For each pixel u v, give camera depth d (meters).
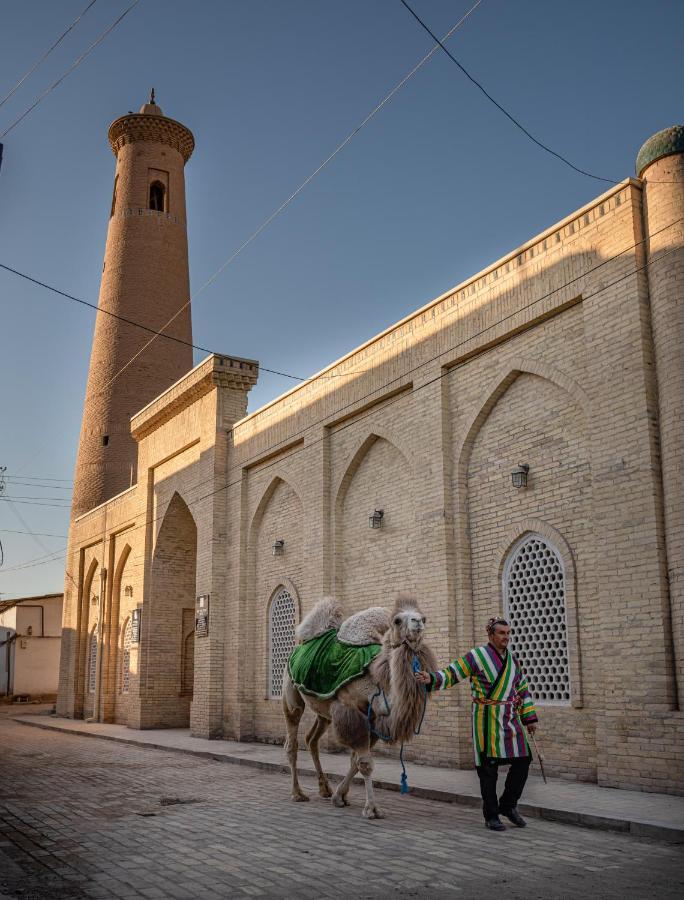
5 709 36.41
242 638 18.22
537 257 11.54
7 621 45.28
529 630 11.27
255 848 6.42
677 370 9.49
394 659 7.50
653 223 10.09
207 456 20.05
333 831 7.12
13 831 7.39
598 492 10.20
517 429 11.84
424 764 12.21
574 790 9.17
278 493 18.02
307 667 8.60
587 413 10.54
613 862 5.91
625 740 9.37
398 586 13.84
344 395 15.36
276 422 17.69
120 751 16.28
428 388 13.27
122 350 31.67
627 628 9.57
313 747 9.24
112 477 30.20
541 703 10.85
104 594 26.80
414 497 13.50
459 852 6.24
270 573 17.91
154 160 34.56
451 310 12.95
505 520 11.82
